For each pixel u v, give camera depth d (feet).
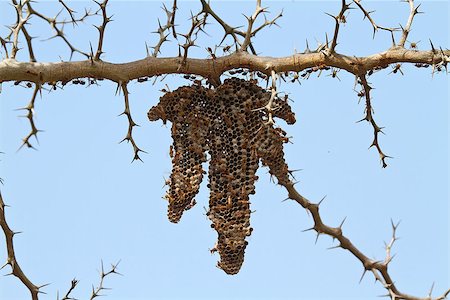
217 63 51.16
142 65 51.26
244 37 53.52
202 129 49.19
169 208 50.31
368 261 59.52
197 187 49.49
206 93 49.42
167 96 49.75
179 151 49.57
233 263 48.85
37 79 50.14
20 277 52.95
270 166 52.11
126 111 51.85
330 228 60.39
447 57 51.13
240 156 48.42
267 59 51.42
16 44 50.83
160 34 52.49
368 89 54.54
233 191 48.08
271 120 46.78
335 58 51.60
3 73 49.96
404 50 52.03
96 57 51.01
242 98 49.19
